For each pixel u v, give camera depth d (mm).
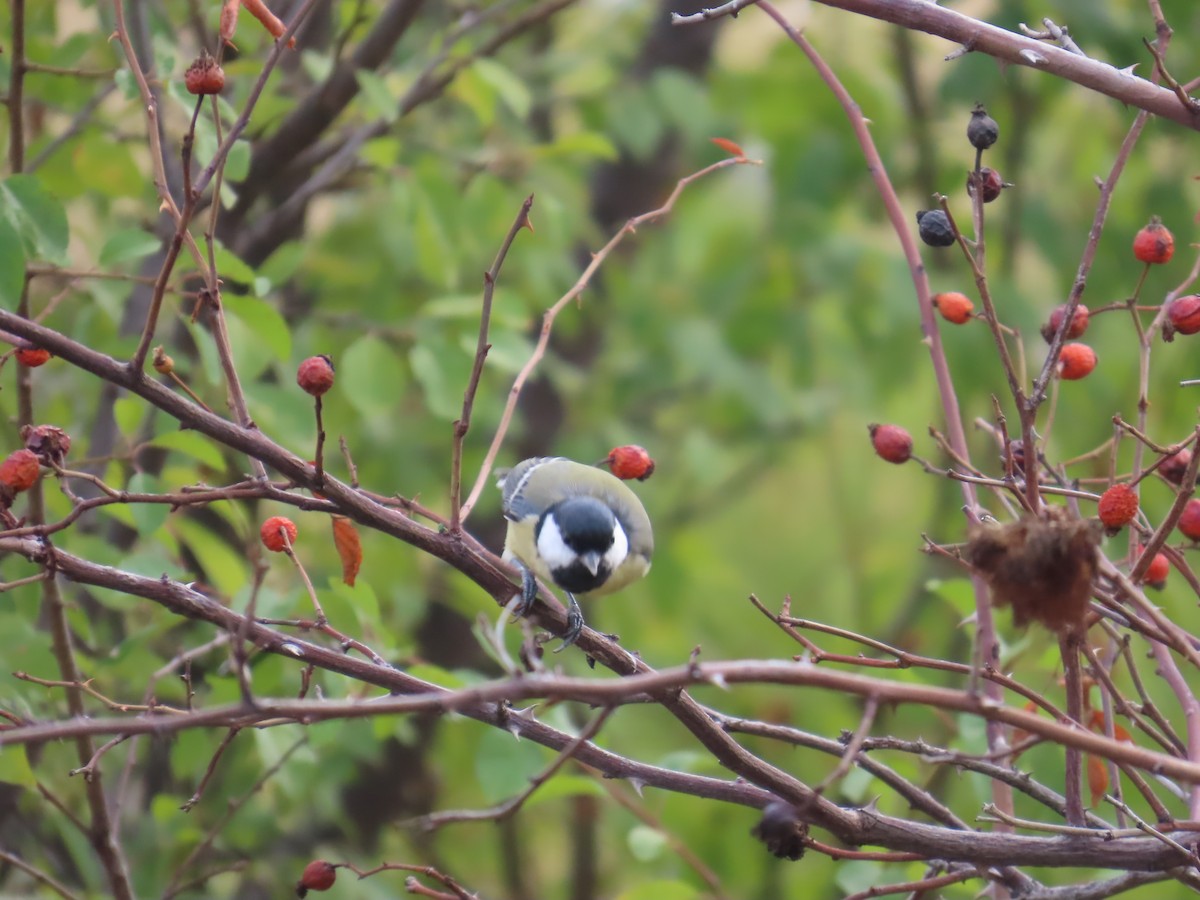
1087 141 13344
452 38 9969
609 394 13422
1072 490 5656
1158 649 5852
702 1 13805
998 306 11602
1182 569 5484
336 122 11008
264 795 10789
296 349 10266
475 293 12258
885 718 11508
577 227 12109
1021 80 12211
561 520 8180
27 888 9797
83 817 9367
